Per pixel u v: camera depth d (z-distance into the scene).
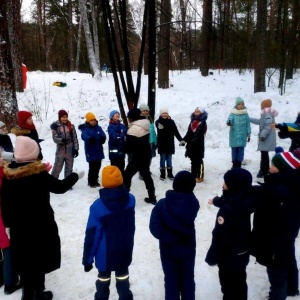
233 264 3.18
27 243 3.26
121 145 6.97
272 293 3.40
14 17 13.96
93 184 7.09
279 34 20.59
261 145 7.19
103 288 3.35
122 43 7.03
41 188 3.25
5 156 4.15
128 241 3.28
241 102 7.59
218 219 3.15
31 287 3.38
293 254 3.53
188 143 7.25
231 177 3.13
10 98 9.15
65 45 38.22
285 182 3.19
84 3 17.77
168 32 14.66
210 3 15.05
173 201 3.21
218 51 26.38
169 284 3.32
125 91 7.28
